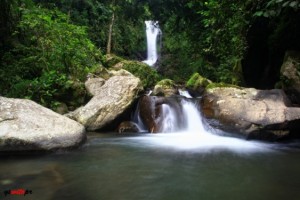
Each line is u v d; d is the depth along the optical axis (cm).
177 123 753
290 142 611
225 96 691
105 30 2084
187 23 1619
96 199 303
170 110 765
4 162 417
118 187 338
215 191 330
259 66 896
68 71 902
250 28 803
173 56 2236
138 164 437
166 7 1578
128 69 1536
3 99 508
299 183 358
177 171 405
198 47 1530
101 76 1141
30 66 806
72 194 313
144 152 517
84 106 758
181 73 1945
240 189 337
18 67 765
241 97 673
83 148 521
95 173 388
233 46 853
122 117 755
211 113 684
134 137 665
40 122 482
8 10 803
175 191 329
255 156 495
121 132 729
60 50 845
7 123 454
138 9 1781
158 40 2639
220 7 752
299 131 616
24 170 382
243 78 1036
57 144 470
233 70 1183
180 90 1230
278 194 321
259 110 620
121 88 779
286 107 613
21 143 441
